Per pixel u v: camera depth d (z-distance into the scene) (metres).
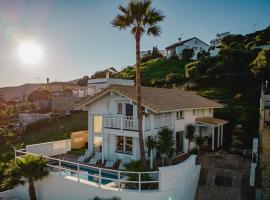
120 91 23.22
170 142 21.09
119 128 23.62
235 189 17.81
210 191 17.91
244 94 42.03
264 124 31.67
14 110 72.75
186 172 16.64
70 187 17.47
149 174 17.20
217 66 51.19
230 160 23.64
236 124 31.30
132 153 23.66
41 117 53.34
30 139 42.31
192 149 27.73
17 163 17.55
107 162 23.23
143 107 23.22
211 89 47.62
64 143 25.64
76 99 55.53
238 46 59.31
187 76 55.56
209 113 33.12
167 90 30.86
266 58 44.03
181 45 93.38
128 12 19.00
